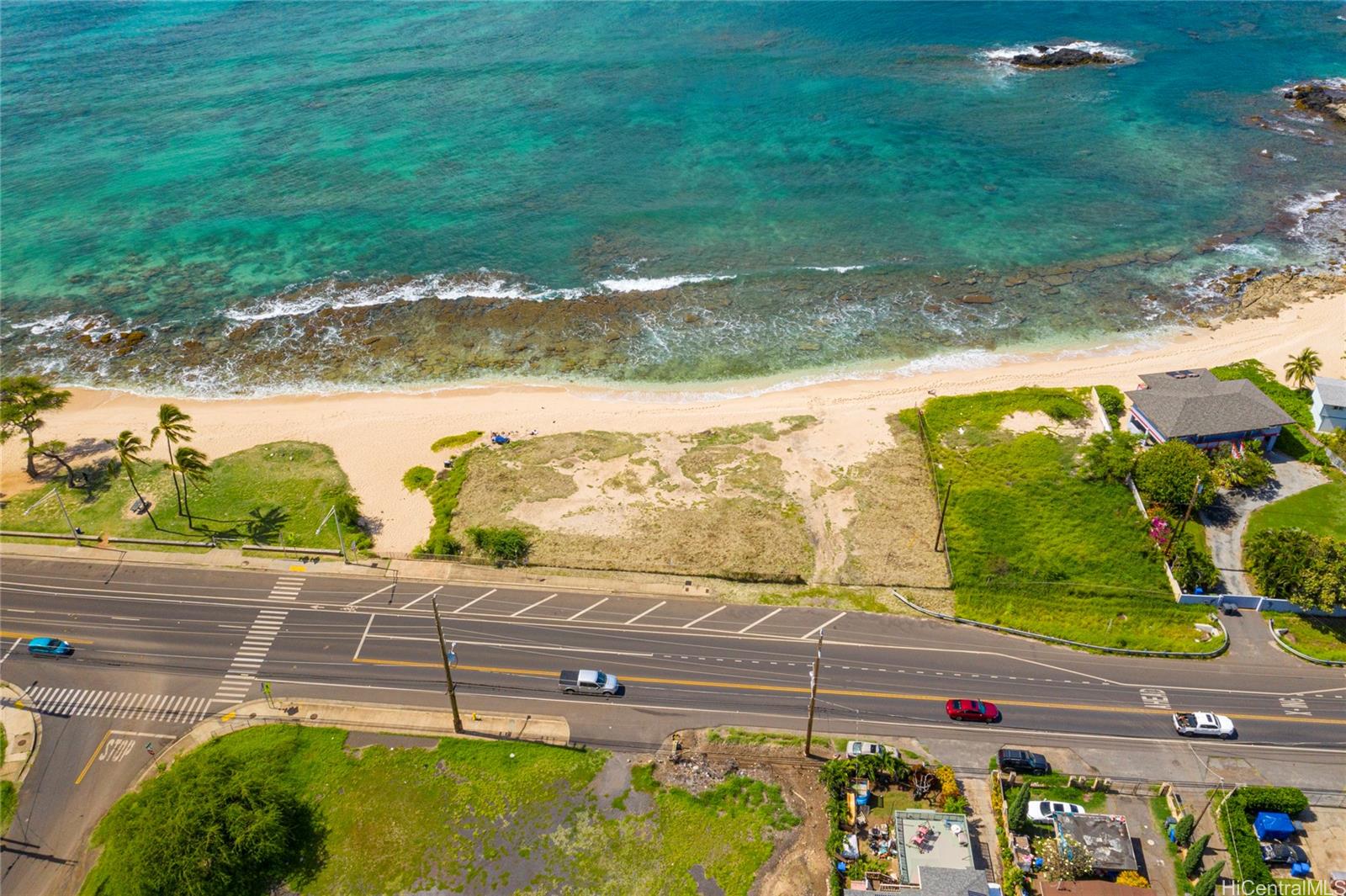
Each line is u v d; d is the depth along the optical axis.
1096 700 84.69
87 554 104.94
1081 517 106.69
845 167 199.25
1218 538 102.62
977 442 120.50
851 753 78.56
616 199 187.50
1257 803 72.62
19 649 92.56
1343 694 84.69
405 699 86.12
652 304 155.50
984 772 78.12
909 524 106.88
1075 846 68.50
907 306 153.88
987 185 191.50
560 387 136.62
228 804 72.81
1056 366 137.62
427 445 124.06
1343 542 99.88
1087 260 165.12
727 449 121.31
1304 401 124.25
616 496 113.00
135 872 67.88
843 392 133.50
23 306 159.62
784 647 91.12
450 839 73.38
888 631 92.94
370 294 159.75
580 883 70.00
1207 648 89.25
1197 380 120.44
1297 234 170.88
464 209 184.75
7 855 73.75
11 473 119.75
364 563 102.88
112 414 132.88
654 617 95.12
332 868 71.50
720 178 195.38
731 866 70.81
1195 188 188.88
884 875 69.06
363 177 199.12
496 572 101.31
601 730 82.62
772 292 158.25
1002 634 92.31
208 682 88.50
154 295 161.50
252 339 149.50
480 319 152.62
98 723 84.62
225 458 121.88
